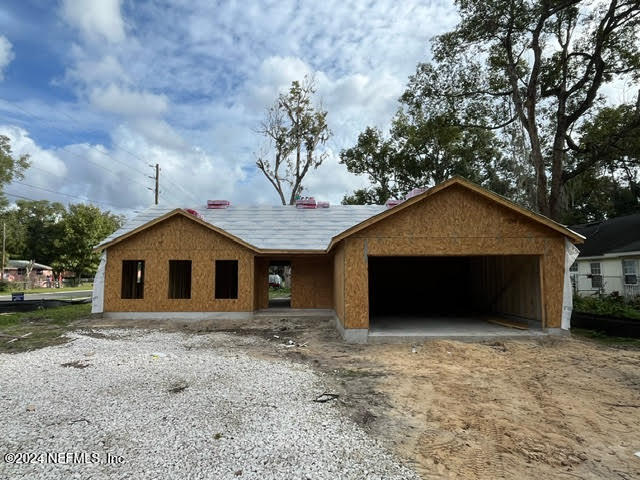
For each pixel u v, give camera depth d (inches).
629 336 378.9
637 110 653.9
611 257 762.8
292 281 605.3
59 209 2155.5
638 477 131.9
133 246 545.0
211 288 541.0
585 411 190.7
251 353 324.2
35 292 1267.2
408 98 875.4
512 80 749.3
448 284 689.0
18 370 261.0
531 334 375.9
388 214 383.2
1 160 1470.2
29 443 152.4
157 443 152.3
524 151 1026.7
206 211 687.1
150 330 452.4
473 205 393.7
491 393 218.4
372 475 131.4
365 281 381.7
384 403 202.2
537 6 649.6
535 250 390.9
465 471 134.9
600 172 876.0
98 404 195.2
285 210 702.5
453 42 757.9
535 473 134.0
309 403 200.5
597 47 668.7
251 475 130.2
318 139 1156.5
